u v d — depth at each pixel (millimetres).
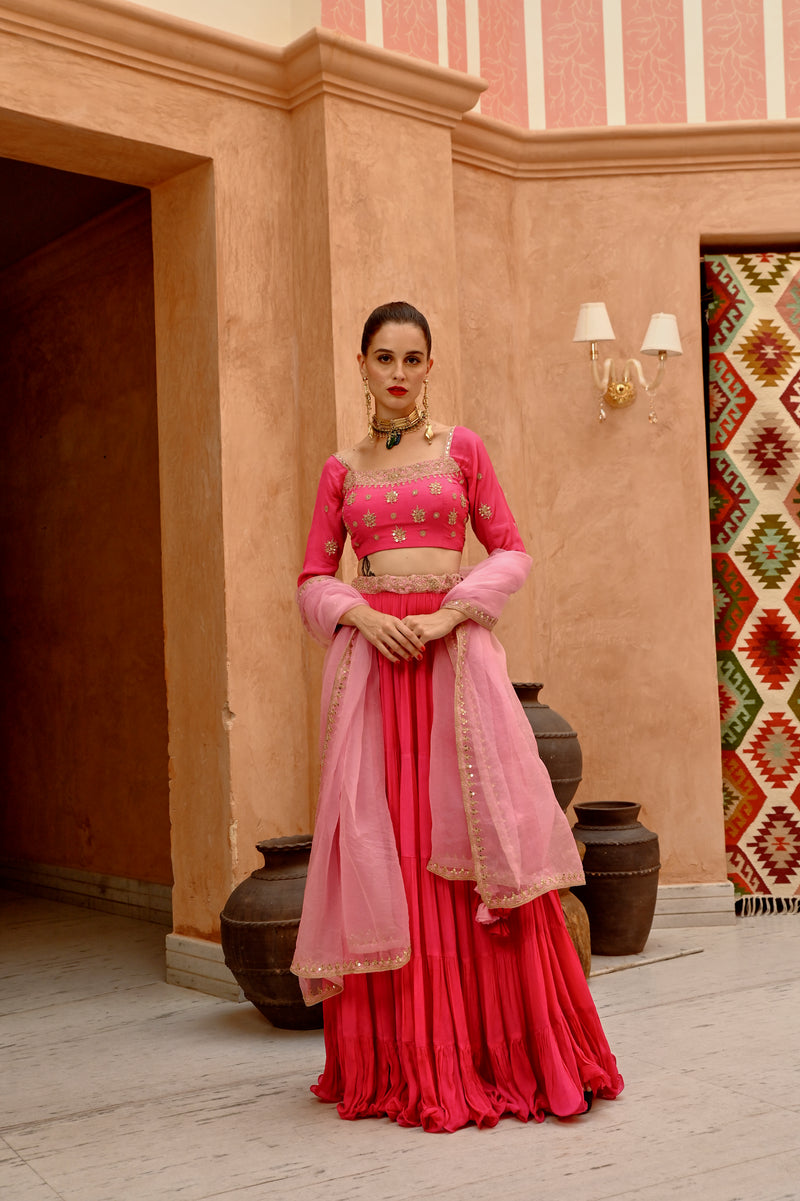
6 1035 3822
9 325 6773
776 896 5172
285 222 4422
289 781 4316
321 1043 3549
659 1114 2697
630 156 5199
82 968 4789
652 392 5004
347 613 2910
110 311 5906
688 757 5125
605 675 5168
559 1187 2314
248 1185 2424
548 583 5203
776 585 5238
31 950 5188
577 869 2861
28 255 6371
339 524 3125
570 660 5180
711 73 5270
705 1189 2279
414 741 2883
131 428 5785
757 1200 2223
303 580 3113
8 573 6867
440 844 2758
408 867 2791
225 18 4262
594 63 5254
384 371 2949
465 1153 2510
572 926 3906
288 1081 3162
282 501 4363
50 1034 3809
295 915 3623
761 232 5250
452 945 2760
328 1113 2852
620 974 4203
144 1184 2473
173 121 4129
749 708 5215
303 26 4414
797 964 4234
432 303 4551
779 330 5277
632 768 5137
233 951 3660
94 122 3932
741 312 5277
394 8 4637
